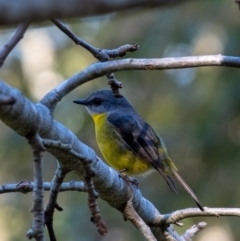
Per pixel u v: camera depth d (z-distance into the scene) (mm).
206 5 15469
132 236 15367
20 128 4000
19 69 18516
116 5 2330
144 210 6074
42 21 2404
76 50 18125
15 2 2281
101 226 4152
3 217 16172
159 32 15789
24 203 16453
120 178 5664
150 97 16672
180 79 16188
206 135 14164
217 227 14086
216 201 14078
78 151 4969
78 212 15023
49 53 18828
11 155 16547
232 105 13875
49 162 17734
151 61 4660
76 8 2301
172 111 15938
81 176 5160
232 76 13992
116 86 5559
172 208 14617
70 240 14773
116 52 5648
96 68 4762
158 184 15188
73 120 16375
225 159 14219
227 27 15023
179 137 15117
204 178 14477
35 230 3941
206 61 4641
